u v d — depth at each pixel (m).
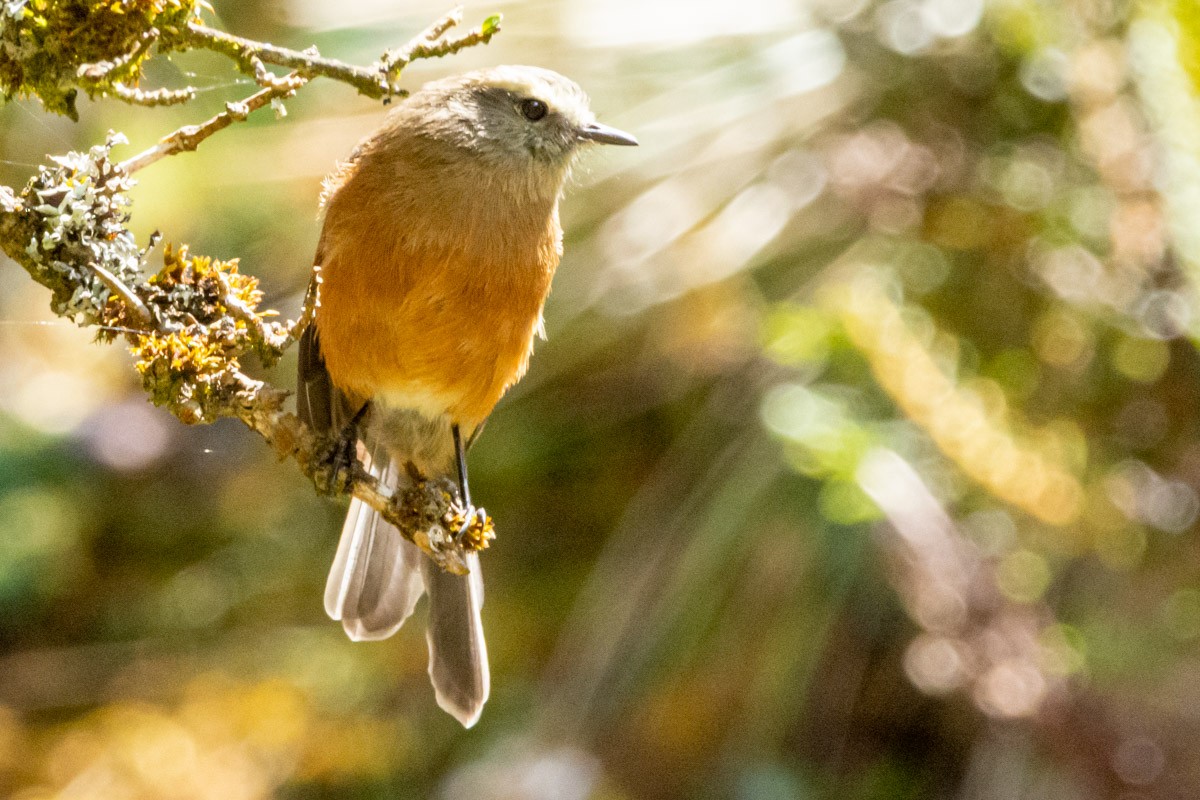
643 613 10.80
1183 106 9.68
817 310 10.27
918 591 10.05
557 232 7.50
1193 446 10.72
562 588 11.89
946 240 10.93
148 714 11.88
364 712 12.02
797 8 10.88
